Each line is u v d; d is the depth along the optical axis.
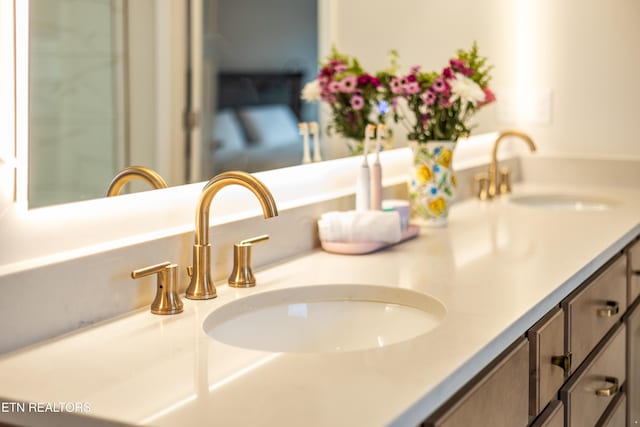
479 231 2.15
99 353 1.18
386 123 2.35
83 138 1.42
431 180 2.19
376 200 1.98
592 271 1.80
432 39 2.58
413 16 2.47
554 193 2.87
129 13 1.56
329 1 2.17
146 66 1.61
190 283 1.49
